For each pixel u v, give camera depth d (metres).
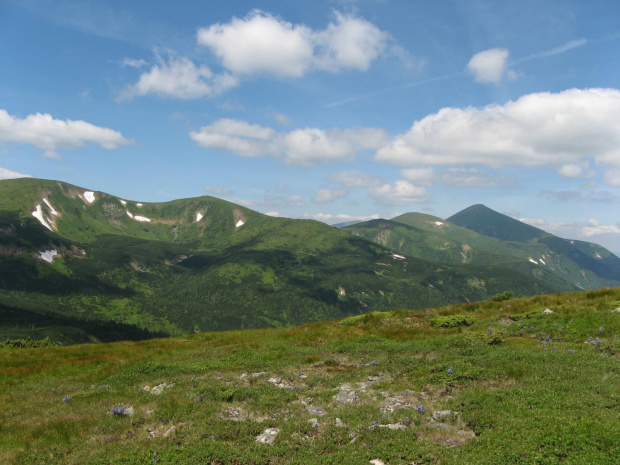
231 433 11.85
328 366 20.52
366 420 12.25
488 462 8.95
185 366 22.25
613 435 9.32
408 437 10.80
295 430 11.88
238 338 33.72
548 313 25.42
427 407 13.27
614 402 11.67
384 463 9.61
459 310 33.09
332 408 13.72
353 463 9.47
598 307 24.98
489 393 13.50
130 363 24.77
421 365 18.61
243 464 9.98
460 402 13.33
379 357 21.16
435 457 9.58
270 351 25.50
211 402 15.06
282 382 17.94
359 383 16.95
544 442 9.52
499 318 27.34
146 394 17.05
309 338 29.36
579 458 8.69
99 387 19.55
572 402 11.87
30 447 12.12
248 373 20.14
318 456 10.09
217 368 21.61
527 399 12.49
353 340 26.84
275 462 10.03
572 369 15.20
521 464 8.80
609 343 18.41
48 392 19.25
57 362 27.41
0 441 12.66
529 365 16.20
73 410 15.62
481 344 21.05
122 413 14.76
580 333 21.16
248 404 14.72
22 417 15.34
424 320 30.61
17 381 22.97
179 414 13.77
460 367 17.08
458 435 11.02
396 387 15.94
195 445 11.00
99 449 11.54
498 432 10.42
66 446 11.98
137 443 11.65
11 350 34.03
